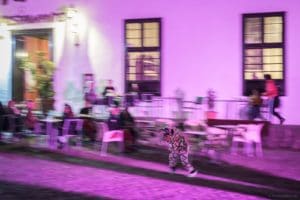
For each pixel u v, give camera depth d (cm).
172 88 1568
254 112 1398
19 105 1515
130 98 1565
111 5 1636
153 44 1592
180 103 1523
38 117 1454
